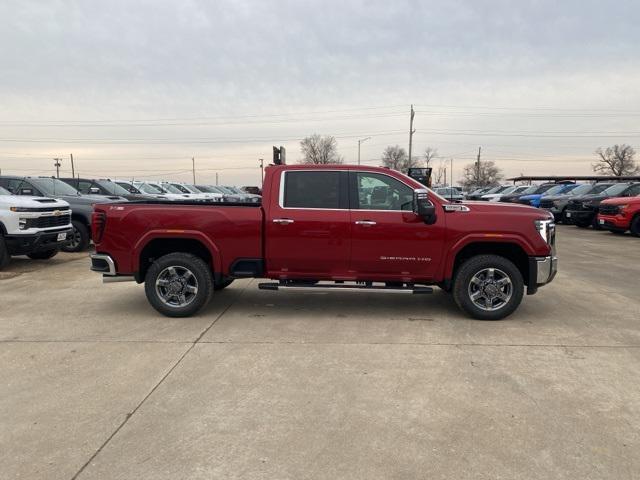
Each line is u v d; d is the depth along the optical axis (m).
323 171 6.05
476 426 3.41
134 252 6.08
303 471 2.88
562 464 2.96
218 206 6.11
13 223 9.11
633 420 3.50
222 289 7.77
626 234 17.17
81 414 3.58
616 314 6.34
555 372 4.38
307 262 6.05
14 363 4.56
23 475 2.84
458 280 5.98
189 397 3.85
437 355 4.80
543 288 7.95
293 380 4.18
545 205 21.89
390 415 3.57
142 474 2.86
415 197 5.82
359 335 5.43
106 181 16.48
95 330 5.59
